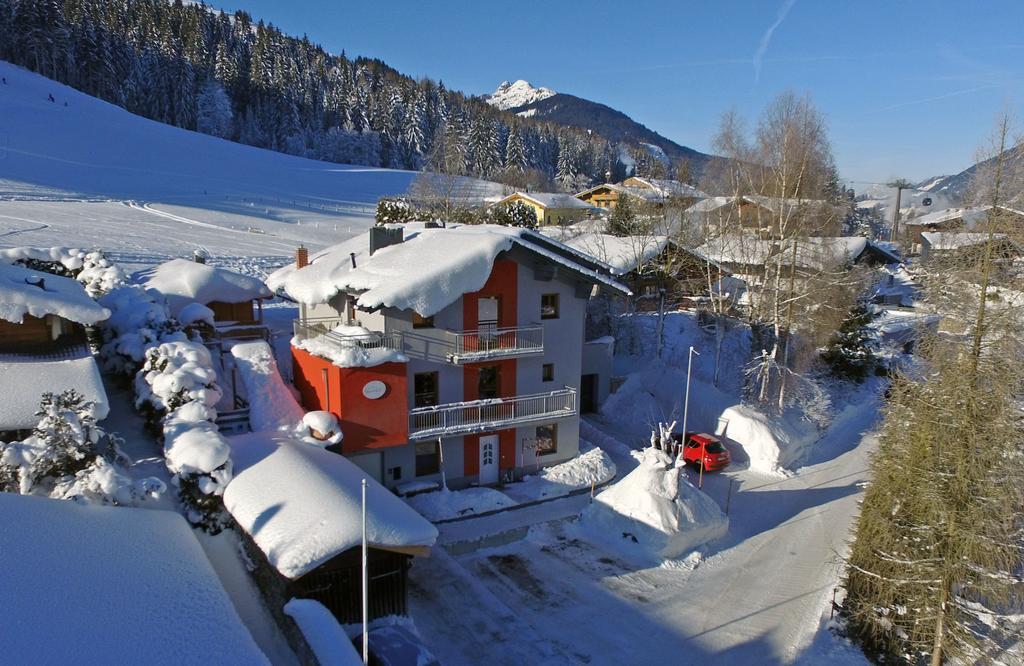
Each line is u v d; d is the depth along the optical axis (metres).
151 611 11.38
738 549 23.02
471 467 25.88
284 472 18.42
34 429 17.58
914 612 18.16
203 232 61.50
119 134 116.56
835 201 40.16
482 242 24.55
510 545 22.08
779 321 38.34
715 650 17.42
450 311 24.92
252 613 16.09
